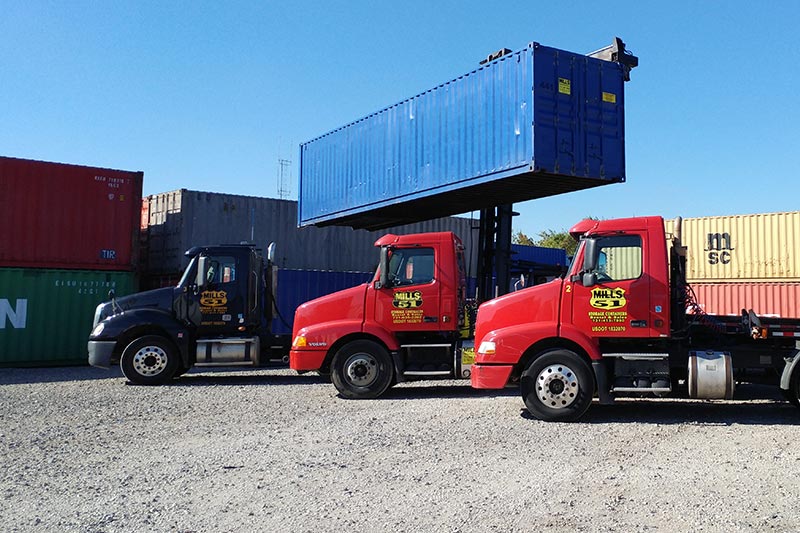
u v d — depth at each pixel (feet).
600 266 28.45
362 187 47.83
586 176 34.30
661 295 27.81
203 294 41.98
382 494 17.37
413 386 39.96
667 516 15.52
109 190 56.03
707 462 20.54
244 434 25.05
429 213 48.11
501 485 18.13
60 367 52.75
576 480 18.58
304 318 35.91
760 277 57.47
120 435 24.93
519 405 31.68
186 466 20.25
